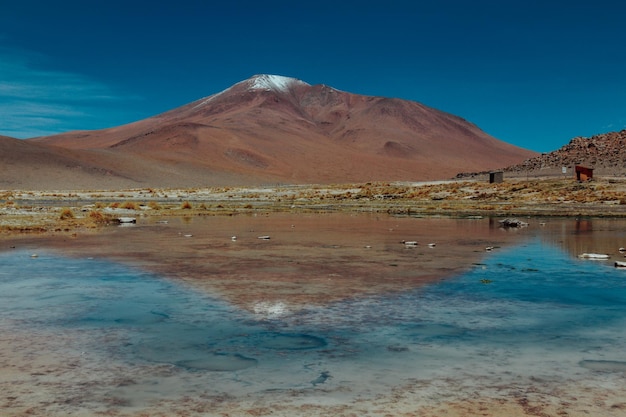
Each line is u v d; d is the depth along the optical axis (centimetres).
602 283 1245
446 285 1217
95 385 628
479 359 718
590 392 607
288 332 842
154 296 1098
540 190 6669
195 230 2723
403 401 582
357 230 2733
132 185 14512
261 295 1105
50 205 5544
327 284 1224
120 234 2475
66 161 15112
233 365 695
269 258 1650
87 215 3616
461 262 1573
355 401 583
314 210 4925
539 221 3466
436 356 730
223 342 791
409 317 933
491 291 1152
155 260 1606
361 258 1655
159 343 784
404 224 3198
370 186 9244
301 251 1827
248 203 6475
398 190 7856
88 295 1111
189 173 17250
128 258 1650
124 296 1099
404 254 1752
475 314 956
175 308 996
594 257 1658
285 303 1035
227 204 6138
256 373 666
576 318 930
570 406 570
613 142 10894
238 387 622
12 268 1459
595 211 4497
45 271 1409
